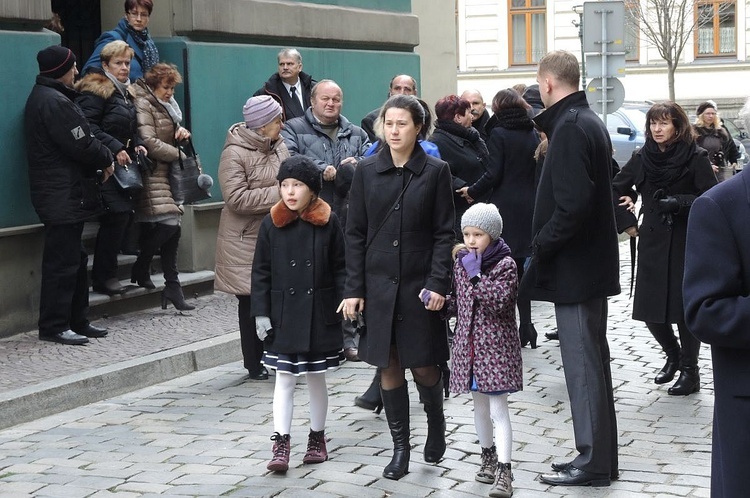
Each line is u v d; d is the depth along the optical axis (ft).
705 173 26.02
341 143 29.94
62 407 24.82
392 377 19.63
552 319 36.11
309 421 23.66
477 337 18.79
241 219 27.63
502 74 129.49
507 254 19.03
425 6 55.98
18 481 19.70
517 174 31.01
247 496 18.62
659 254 26.18
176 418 24.13
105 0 38.96
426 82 56.34
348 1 46.50
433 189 19.19
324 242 20.63
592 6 50.75
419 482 19.44
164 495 18.76
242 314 27.71
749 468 11.55
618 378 27.89
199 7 37.19
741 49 121.19
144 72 34.35
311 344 20.33
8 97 29.63
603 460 19.26
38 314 30.91
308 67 43.24
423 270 19.22
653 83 123.03
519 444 21.95
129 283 34.35
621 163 86.58
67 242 28.99
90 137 28.66
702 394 26.25
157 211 32.40
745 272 11.64
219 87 38.29
